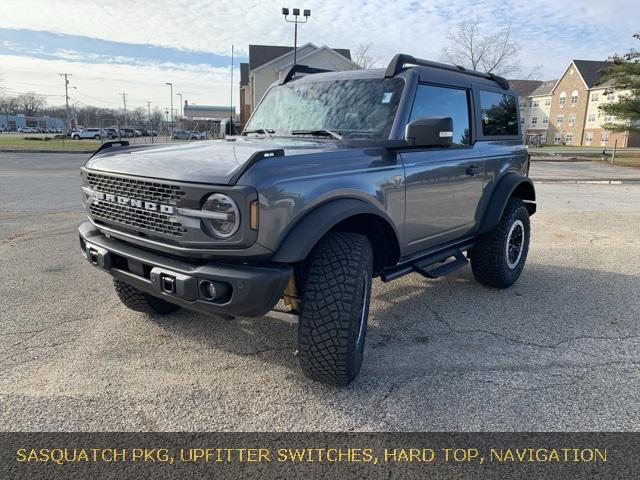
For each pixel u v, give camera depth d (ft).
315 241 8.93
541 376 10.79
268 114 14.42
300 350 9.71
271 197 8.49
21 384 10.16
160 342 12.17
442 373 10.86
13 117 388.78
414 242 12.57
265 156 8.76
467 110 14.55
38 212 30.17
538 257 21.24
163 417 9.12
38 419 9.00
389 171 11.15
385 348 12.07
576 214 32.78
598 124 234.38
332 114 12.92
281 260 8.76
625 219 30.83
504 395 10.01
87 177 11.11
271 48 160.86
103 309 14.25
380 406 9.56
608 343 12.50
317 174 9.39
